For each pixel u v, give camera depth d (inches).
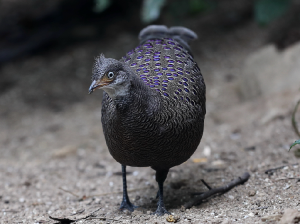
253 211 273.1
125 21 842.8
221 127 504.7
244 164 372.2
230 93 611.2
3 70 756.0
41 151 516.4
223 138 466.9
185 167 392.2
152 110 253.4
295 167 339.3
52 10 831.7
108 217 299.7
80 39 815.7
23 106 656.4
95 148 506.6
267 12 628.1
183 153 278.5
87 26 843.4
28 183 397.7
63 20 823.7
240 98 585.0
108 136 270.5
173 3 740.0
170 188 353.1
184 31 350.6
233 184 323.6
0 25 849.5
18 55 784.3
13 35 815.7
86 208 329.1
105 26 838.5
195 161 403.2
